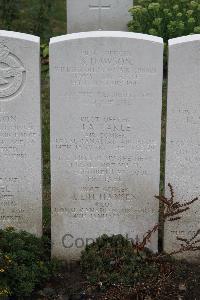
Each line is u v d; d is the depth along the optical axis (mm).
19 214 2543
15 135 2438
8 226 2539
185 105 2375
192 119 2391
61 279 2443
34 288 2371
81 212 2510
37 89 2385
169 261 2471
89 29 4270
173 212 2447
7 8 4516
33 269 2361
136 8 4012
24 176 2488
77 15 4238
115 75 2359
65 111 2395
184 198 2486
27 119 2418
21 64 2357
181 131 2406
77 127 2414
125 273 2346
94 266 2391
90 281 2359
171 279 2406
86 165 2457
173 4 4102
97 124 2412
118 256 2389
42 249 2484
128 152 2445
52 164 2455
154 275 2350
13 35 2334
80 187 2482
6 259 2299
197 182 2465
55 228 2525
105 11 4223
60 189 2482
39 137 2439
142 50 2330
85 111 2396
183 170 2451
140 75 2359
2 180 2494
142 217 2520
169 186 2465
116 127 2416
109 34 2326
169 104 2377
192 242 2527
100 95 2381
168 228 2520
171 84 2355
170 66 2338
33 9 4539
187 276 2457
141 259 2400
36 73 2365
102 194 2492
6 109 2406
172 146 2428
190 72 2338
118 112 2398
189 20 3822
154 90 2373
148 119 2406
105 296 2289
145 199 2498
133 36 2326
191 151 2428
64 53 2334
